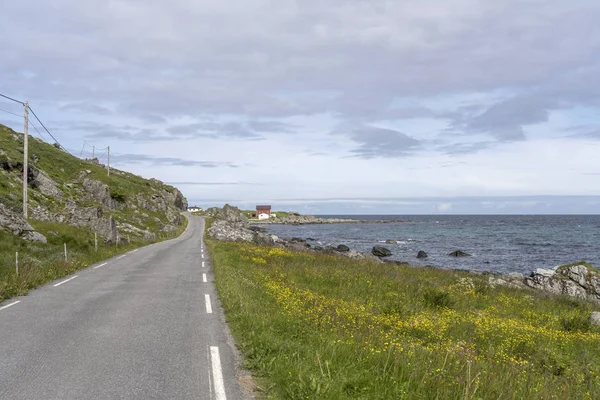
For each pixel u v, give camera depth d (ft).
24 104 99.04
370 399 17.11
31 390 17.76
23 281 45.80
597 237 306.76
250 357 22.65
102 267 70.18
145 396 17.35
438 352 26.18
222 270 62.13
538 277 92.63
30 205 131.03
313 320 32.91
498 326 42.86
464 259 179.83
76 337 26.40
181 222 327.67
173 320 31.58
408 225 597.93
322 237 333.42
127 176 358.02
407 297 59.11
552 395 20.65
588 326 49.75
